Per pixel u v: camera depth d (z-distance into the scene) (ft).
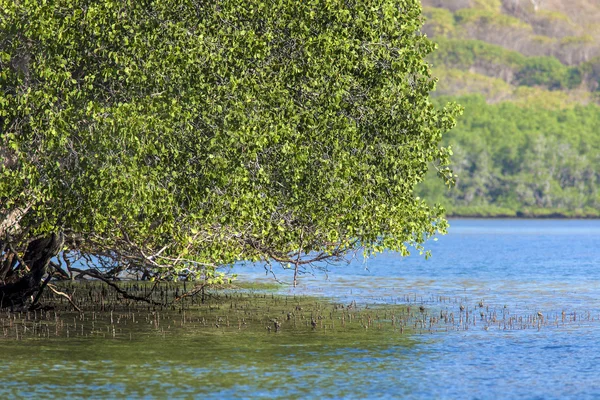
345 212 281.95
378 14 281.13
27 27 240.73
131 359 245.45
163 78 248.32
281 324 311.27
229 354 253.85
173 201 258.37
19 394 207.10
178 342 271.49
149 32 248.73
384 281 520.01
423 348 268.62
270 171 274.77
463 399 211.00
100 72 249.55
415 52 276.00
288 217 291.79
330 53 265.13
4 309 315.37
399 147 286.87
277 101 263.29
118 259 319.88
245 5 264.11
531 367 245.45
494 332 299.99
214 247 288.10
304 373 231.71
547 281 535.60
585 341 284.61
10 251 293.02
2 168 247.29
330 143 278.87
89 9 240.53
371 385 221.25
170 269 304.30
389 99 284.41
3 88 250.57
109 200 246.47
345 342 276.00
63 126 235.61
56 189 247.29
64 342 268.41
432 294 439.63
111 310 336.08
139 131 240.53
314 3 268.21
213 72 254.27
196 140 258.37
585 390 220.84
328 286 475.31
